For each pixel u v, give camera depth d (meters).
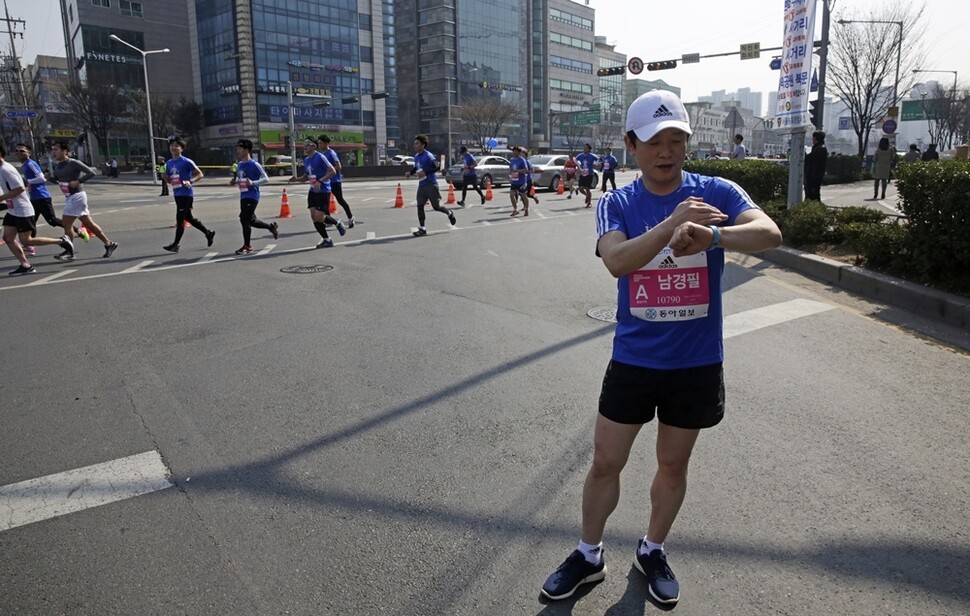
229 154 65.69
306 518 3.10
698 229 1.94
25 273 9.16
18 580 2.66
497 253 10.61
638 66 30.50
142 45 70.88
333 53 69.69
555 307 7.02
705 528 3.00
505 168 30.47
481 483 3.41
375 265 9.54
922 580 2.63
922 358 5.28
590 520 2.57
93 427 4.11
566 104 105.69
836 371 4.99
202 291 7.90
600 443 2.46
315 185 10.95
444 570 2.72
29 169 10.66
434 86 89.44
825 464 3.58
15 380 4.95
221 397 4.59
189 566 2.75
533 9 98.81
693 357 2.29
